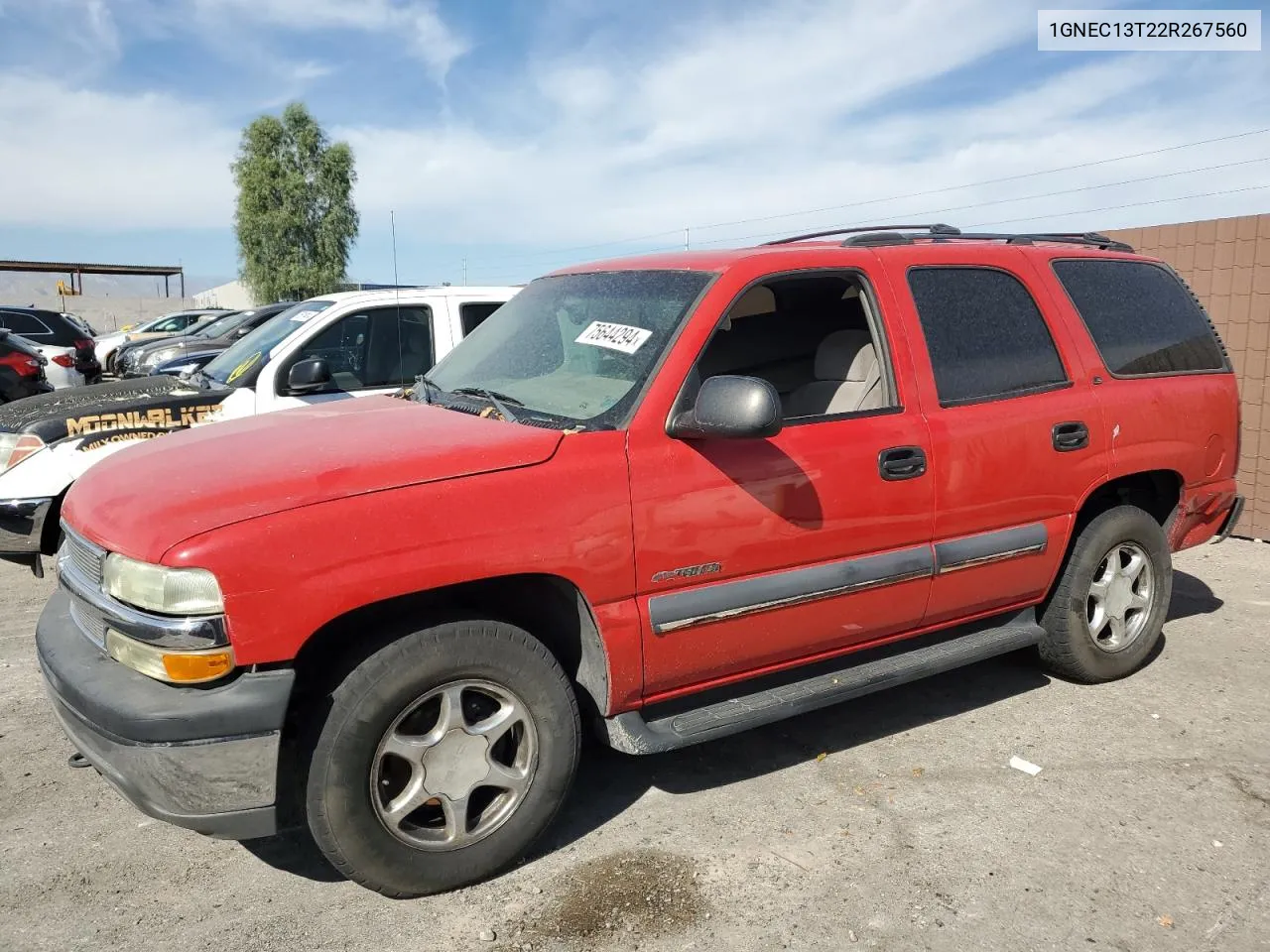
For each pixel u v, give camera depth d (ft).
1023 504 12.85
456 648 9.10
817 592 11.05
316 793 8.79
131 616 8.45
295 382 19.48
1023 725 13.46
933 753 12.64
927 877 9.83
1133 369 14.37
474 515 9.01
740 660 10.89
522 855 10.05
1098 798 11.41
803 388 13.20
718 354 14.12
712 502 10.24
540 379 11.43
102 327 140.46
